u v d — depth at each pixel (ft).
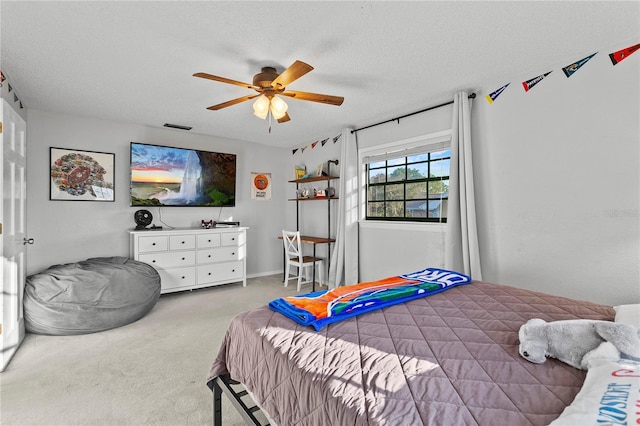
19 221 9.18
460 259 10.05
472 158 10.05
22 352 8.42
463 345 4.16
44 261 12.01
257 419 4.82
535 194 8.80
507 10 6.07
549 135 8.51
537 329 4.01
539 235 8.75
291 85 9.50
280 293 14.21
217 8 5.98
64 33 6.79
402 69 8.48
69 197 12.49
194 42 7.16
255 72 8.63
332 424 3.17
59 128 12.26
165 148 14.34
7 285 7.95
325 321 4.80
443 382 3.34
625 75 7.29
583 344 3.67
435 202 11.54
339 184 14.73
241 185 17.11
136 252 12.77
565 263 8.30
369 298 5.69
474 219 9.66
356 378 3.48
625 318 4.52
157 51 7.54
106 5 5.89
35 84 9.48
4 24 6.45
